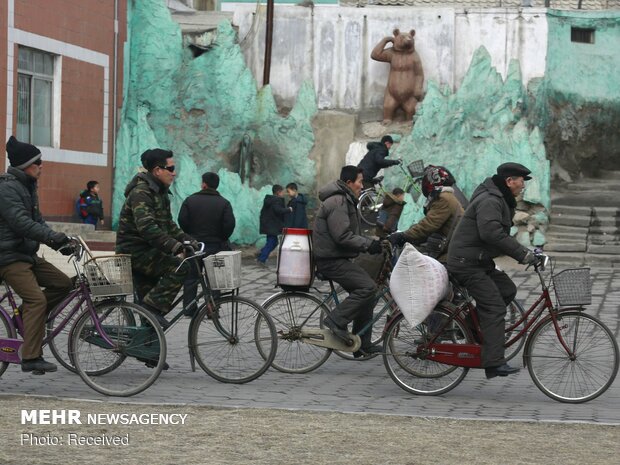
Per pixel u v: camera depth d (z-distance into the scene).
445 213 13.41
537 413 10.98
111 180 31.61
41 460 8.32
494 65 32.41
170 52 32.56
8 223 11.30
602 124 33.78
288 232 13.24
